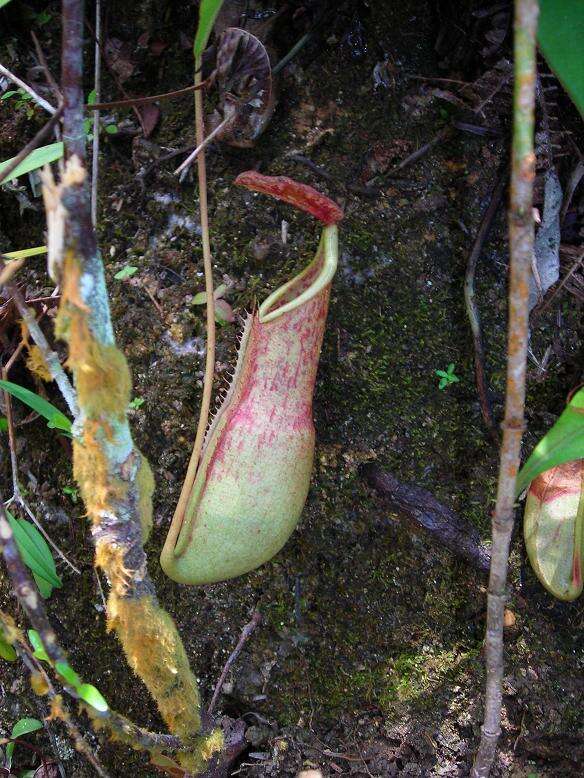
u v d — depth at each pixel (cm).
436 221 53
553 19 44
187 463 54
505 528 44
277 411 48
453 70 53
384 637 54
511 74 52
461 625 53
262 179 48
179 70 55
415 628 54
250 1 53
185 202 54
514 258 40
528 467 45
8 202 57
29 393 48
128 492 43
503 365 53
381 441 53
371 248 53
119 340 54
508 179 53
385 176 53
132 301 54
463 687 53
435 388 54
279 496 48
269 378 48
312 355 49
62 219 38
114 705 56
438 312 53
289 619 54
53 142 56
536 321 54
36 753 58
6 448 58
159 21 55
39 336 45
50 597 56
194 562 48
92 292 39
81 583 56
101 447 42
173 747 48
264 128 53
